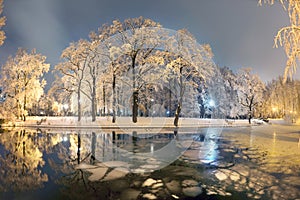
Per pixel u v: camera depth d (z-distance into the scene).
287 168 7.82
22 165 7.97
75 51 25.62
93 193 5.45
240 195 5.46
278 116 53.62
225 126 25.36
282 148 11.83
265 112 50.31
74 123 23.73
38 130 20.14
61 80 27.95
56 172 7.14
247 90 35.66
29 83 29.25
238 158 9.32
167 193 5.57
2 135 16.61
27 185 5.92
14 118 24.69
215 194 5.52
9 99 27.98
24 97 28.98
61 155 9.66
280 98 48.97
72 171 7.24
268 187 5.99
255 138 16.08
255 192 5.64
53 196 5.22
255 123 33.44
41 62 30.02
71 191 5.53
